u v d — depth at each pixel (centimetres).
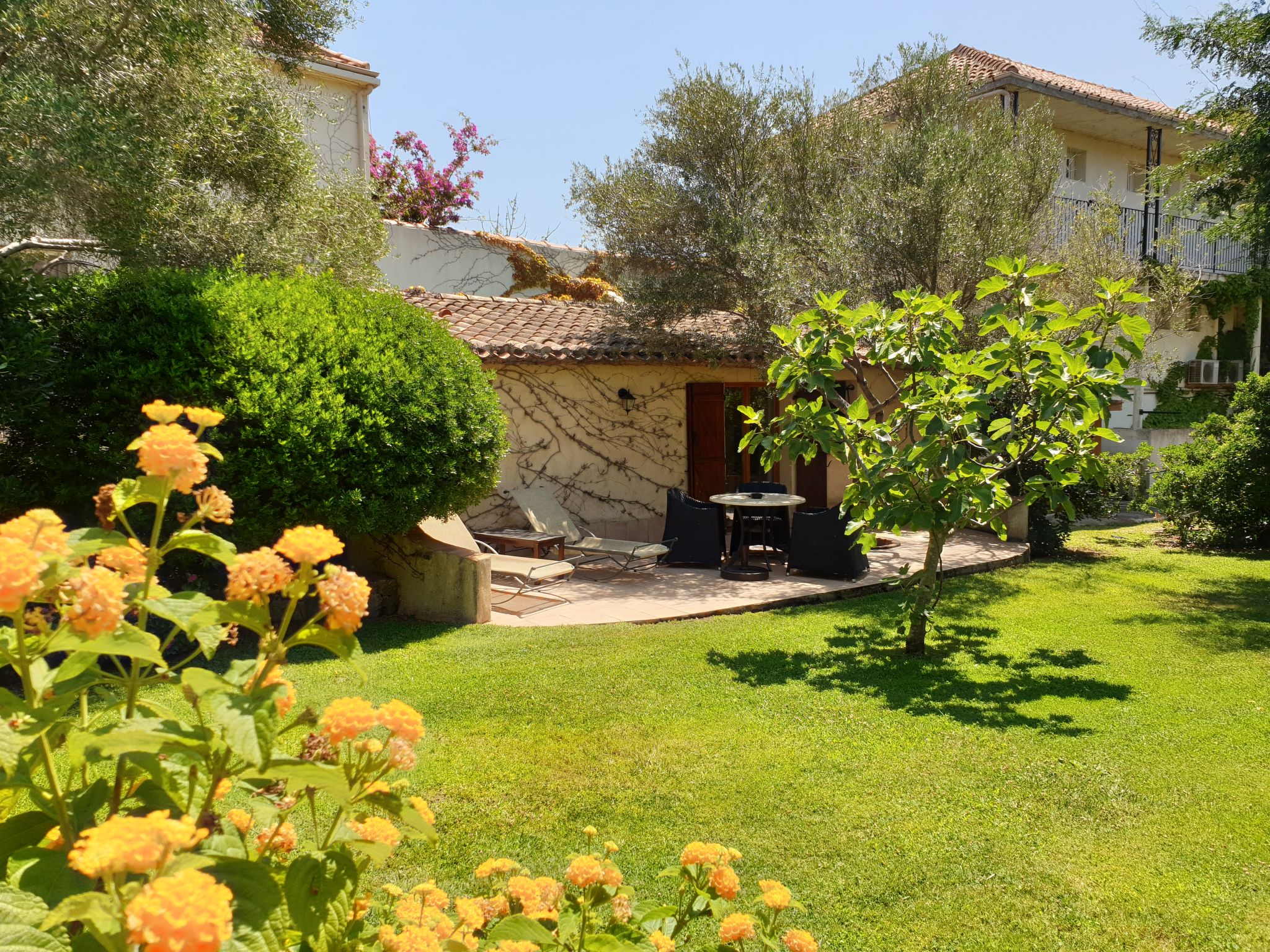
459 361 856
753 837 415
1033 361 669
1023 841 413
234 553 152
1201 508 1357
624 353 1248
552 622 858
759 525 1216
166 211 789
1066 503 719
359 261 1161
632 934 205
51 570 127
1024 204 1321
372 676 657
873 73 1345
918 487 698
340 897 151
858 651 761
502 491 1187
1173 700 626
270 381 702
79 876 129
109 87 747
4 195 639
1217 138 1836
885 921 349
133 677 150
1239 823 430
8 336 587
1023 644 793
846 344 705
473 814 435
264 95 1001
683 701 611
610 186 1295
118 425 670
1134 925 347
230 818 171
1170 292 1872
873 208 1160
